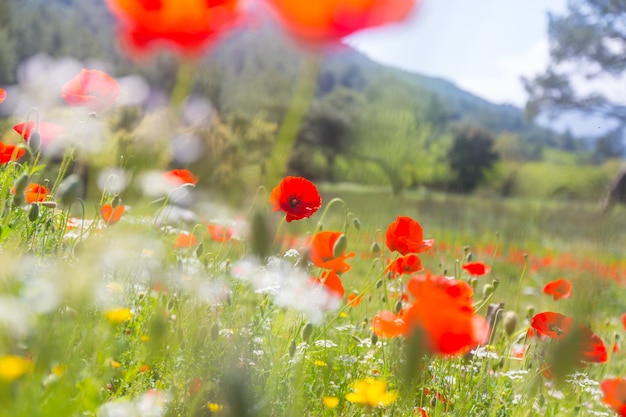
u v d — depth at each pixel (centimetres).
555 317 192
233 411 79
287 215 211
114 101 135
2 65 1661
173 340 149
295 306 193
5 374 84
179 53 57
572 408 223
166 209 183
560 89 2158
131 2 55
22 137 189
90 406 105
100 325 121
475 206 336
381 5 46
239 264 205
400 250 213
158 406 131
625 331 313
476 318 93
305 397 191
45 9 1850
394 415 181
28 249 181
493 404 230
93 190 138
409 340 82
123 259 103
